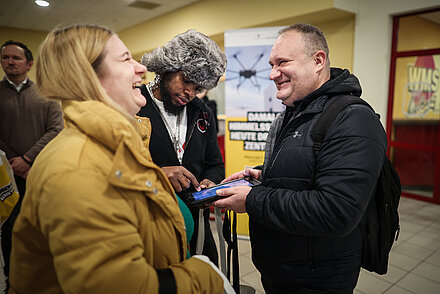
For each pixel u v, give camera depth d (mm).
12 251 652
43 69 661
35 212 588
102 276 523
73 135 613
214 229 3250
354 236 975
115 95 704
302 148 934
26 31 7914
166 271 633
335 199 797
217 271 716
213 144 1628
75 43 649
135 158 610
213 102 3227
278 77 1040
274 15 4484
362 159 808
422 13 3805
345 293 977
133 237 570
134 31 7688
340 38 4438
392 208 1046
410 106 4191
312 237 938
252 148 2850
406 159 4438
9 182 1637
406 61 4086
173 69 1222
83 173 547
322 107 963
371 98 4262
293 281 985
